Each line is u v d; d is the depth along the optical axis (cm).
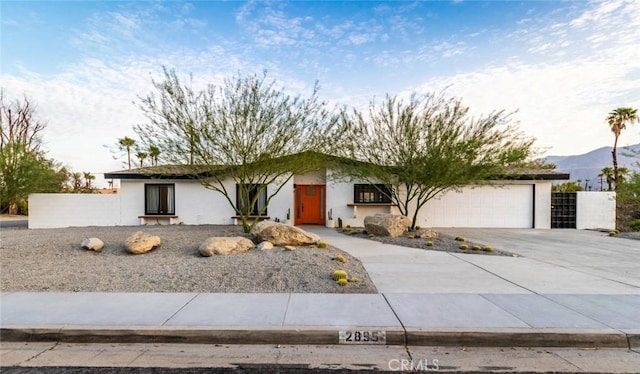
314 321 464
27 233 1230
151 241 918
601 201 1769
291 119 1172
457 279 698
